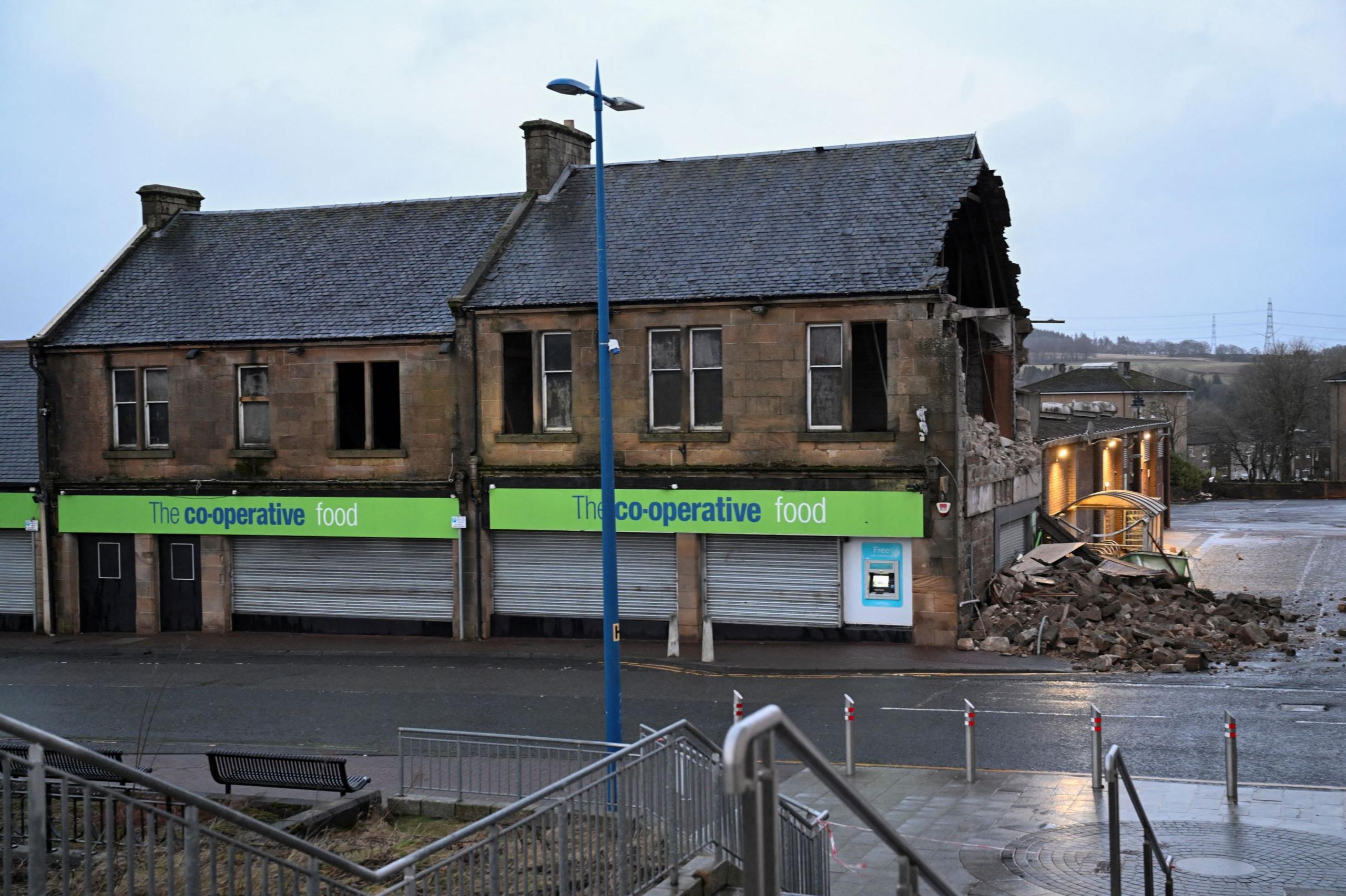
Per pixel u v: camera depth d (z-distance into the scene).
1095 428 43.25
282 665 25.95
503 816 8.84
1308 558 40.06
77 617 30.97
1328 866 11.77
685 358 26.33
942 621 24.77
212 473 29.81
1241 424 103.75
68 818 6.62
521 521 27.47
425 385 28.17
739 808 11.23
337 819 13.48
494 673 24.14
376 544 28.94
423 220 32.03
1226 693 20.05
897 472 24.86
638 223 28.73
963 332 30.91
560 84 15.45
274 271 31.59
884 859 12.80
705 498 26.09
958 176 27.08
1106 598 26.08
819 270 25.66
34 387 34.72
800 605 25.97
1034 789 14.90
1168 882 10.22
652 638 26.98
